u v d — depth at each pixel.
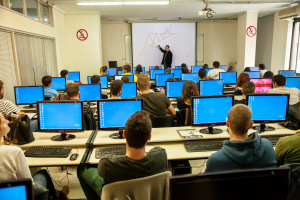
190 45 10.48
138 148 1.35
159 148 1.51
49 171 3.15
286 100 2.43
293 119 2.52
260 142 1.39
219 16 9.64
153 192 1.31
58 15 7.36
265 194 0.88
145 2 6.47
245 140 1.38
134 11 8.12
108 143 2.19
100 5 7.07
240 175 0.86
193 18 10.03
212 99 2.37
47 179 1.95
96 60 8.36
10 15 4.38
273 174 0.87
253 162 1.33
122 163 1.34
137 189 1.26
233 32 10.80
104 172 1.35
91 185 1.92
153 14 8.79
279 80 3.54
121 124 2.32
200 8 7.80
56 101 2.25
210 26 10.63
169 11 8.24
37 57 5.74
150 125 1.36
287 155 1.67
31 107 4.19
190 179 0.84
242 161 1.31
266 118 2.46
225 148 1.38
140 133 1.31
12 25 4.45
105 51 10.38
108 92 5.76
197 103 2.35
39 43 5.90
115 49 10.40
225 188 0.86
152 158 1.39
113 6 7.24
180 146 2.26
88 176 1.95
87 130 2.59
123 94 4.49
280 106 2.44
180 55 10.50
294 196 1.28
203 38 10.70
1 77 4.09
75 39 8.20
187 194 0.85
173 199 0.85
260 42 9.98
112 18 9.60
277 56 8.86
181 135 2.33
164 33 10.27
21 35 4.89
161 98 2.88
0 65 4.07
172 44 10.39
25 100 4.08
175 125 3.06
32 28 5.39
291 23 8.19
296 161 1.64
